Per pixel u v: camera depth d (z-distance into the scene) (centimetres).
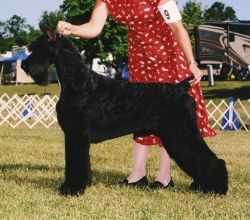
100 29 520
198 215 434
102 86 466
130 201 481
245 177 624
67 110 462
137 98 468
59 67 464
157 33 535
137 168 570
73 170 482
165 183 561
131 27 538
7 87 3581
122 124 468
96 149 933
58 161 757
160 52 536
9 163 735
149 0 527
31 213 433
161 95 471
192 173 493
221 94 2769
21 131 1366
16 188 530
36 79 477
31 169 668
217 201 484
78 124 463
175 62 535
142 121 470
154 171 681
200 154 485
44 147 947
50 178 595
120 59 2620
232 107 1584
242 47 2822
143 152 570
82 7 2381
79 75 460
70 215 429
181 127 475
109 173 653
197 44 2866
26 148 925
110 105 464
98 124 465
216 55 2853
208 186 503
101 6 528
